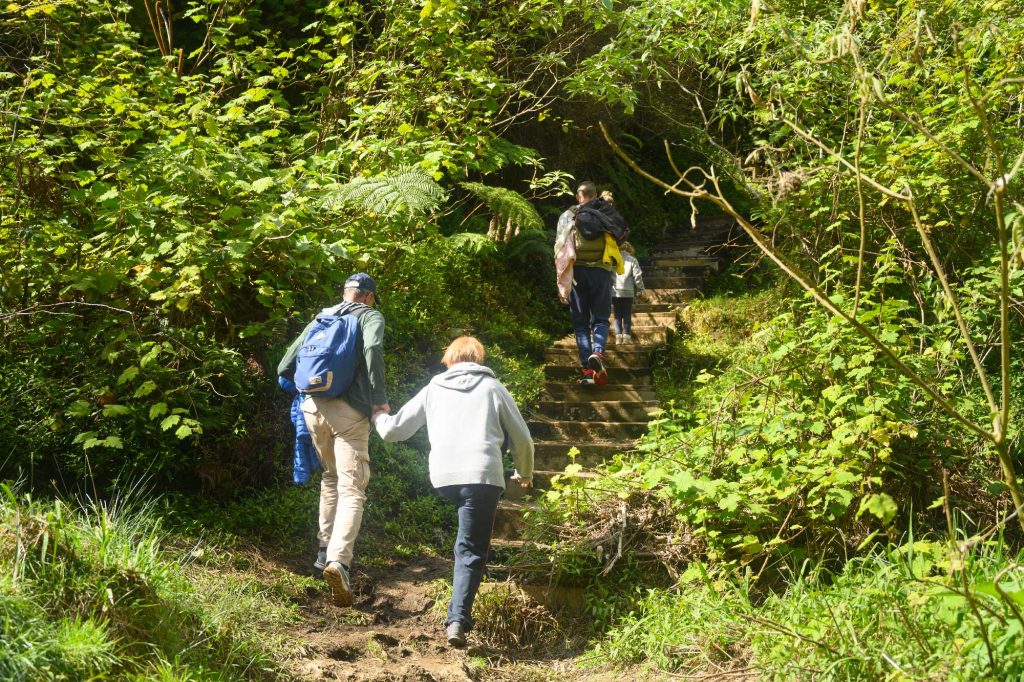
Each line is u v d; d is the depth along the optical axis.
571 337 8.75
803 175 5.82
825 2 6.80
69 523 3.28
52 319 4.61
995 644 2.63
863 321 4.66
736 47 6.57
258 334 5.41
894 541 4.26
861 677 2.98
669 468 4.79
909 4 5.15
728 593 3.95
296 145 6.19
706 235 12.73
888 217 6.14
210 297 5.00
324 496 4.52
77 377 4.62
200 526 4.42
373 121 6.15
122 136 5.52
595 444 6.43
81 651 2.68
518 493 6.02
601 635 4.28
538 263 10.22
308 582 4.34
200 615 3.37
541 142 11.20
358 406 4.32
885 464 4.44
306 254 4.99
